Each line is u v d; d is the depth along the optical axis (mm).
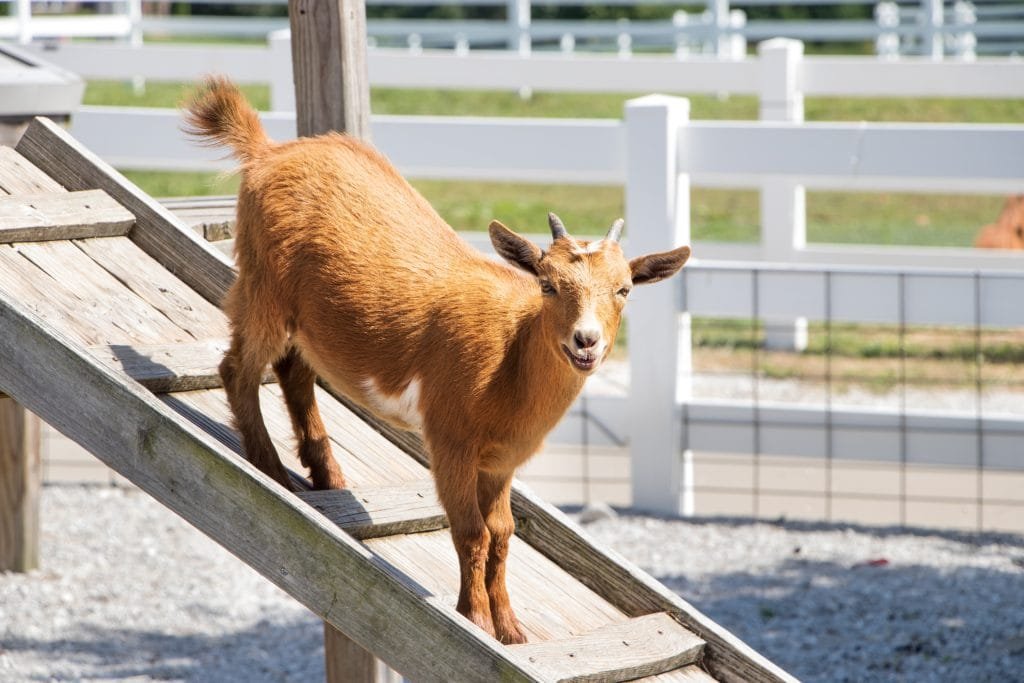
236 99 4836
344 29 5430
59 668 6938
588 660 4430
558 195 18938
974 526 9070
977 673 6812
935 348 12750
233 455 4191
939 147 9320
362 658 5586
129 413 4230
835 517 9305
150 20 18766
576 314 4141
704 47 21875
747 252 12188
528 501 5086
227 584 8281
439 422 4348
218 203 6871
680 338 9477
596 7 28375
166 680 6871
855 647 7168
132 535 8953
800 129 9453
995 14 20766
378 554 4605
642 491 9500
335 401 5441
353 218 4559
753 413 9273
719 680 4785
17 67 7270
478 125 9891
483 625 4328
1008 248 14539
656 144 9375
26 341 4320
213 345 5008
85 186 5551
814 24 19672
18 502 8156
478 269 4512
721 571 8281
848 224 17000
